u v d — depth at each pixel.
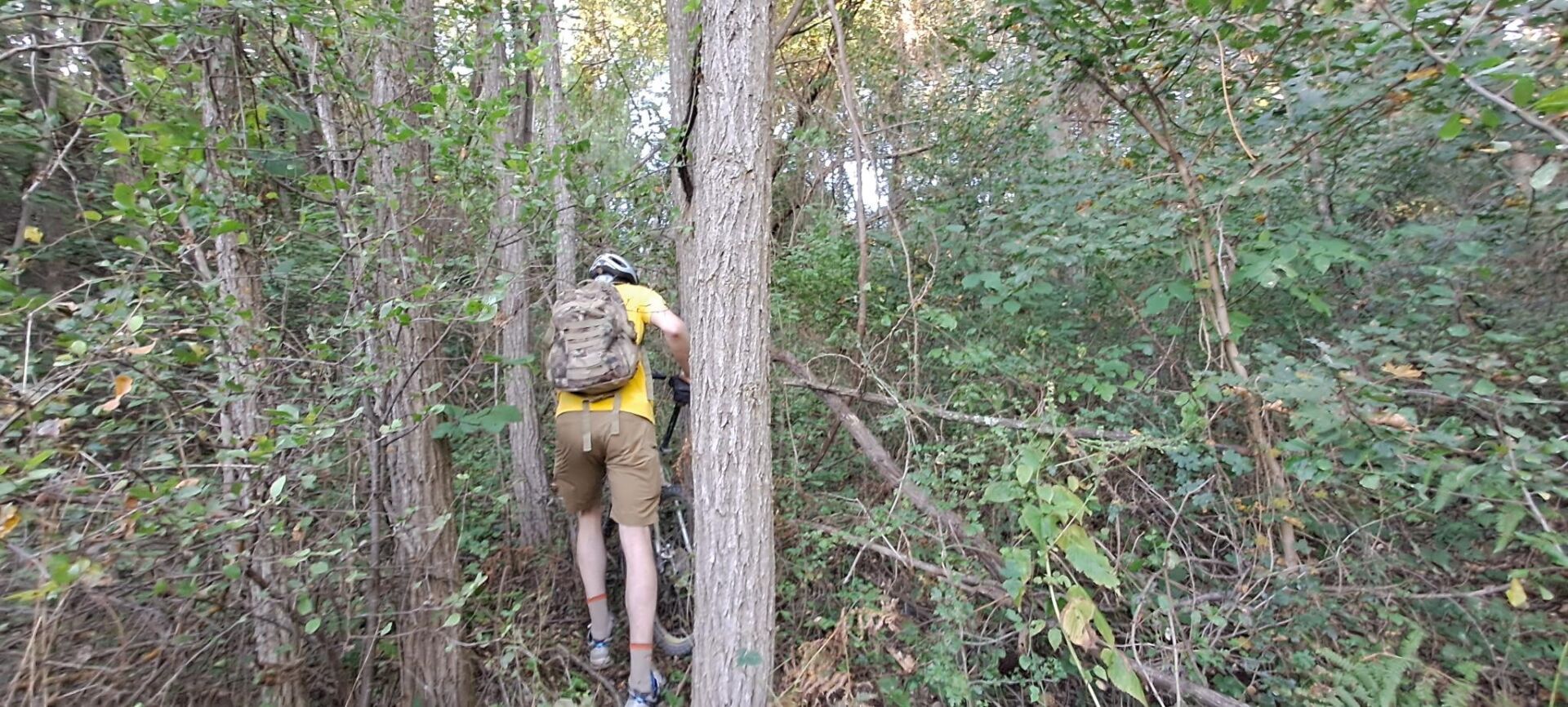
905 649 2.98
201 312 2.02
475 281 2.81
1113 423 3.43
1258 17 3.13
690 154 3.73
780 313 4.62
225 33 2.34
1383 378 2.65
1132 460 3.11
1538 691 2.41
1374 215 3.70
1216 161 3.34
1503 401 2.35
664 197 3.91
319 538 2.21
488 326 3.28
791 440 4.02
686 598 3.42
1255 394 2.86
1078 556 2.28
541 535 4.00
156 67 2.28
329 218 2.69
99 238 3.10
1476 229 3.33
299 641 2.25
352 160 2.78
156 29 2.27
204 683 2.11
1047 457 2.99
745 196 2.33
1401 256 3.29
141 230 2.21
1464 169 3.49
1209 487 3.16
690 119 3.61
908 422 3.49
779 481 3.93
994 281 3.62
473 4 3.41
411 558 2.68
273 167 2.70
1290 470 2.57
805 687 2.68
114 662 1.82
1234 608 2.78
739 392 2.36
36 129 2.67
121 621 1.84
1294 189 3.49
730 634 2.38
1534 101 2.35
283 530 1.97
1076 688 2.87
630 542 2.94
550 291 4.30
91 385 1.86
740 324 2.36
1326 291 3.56
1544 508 2.20
